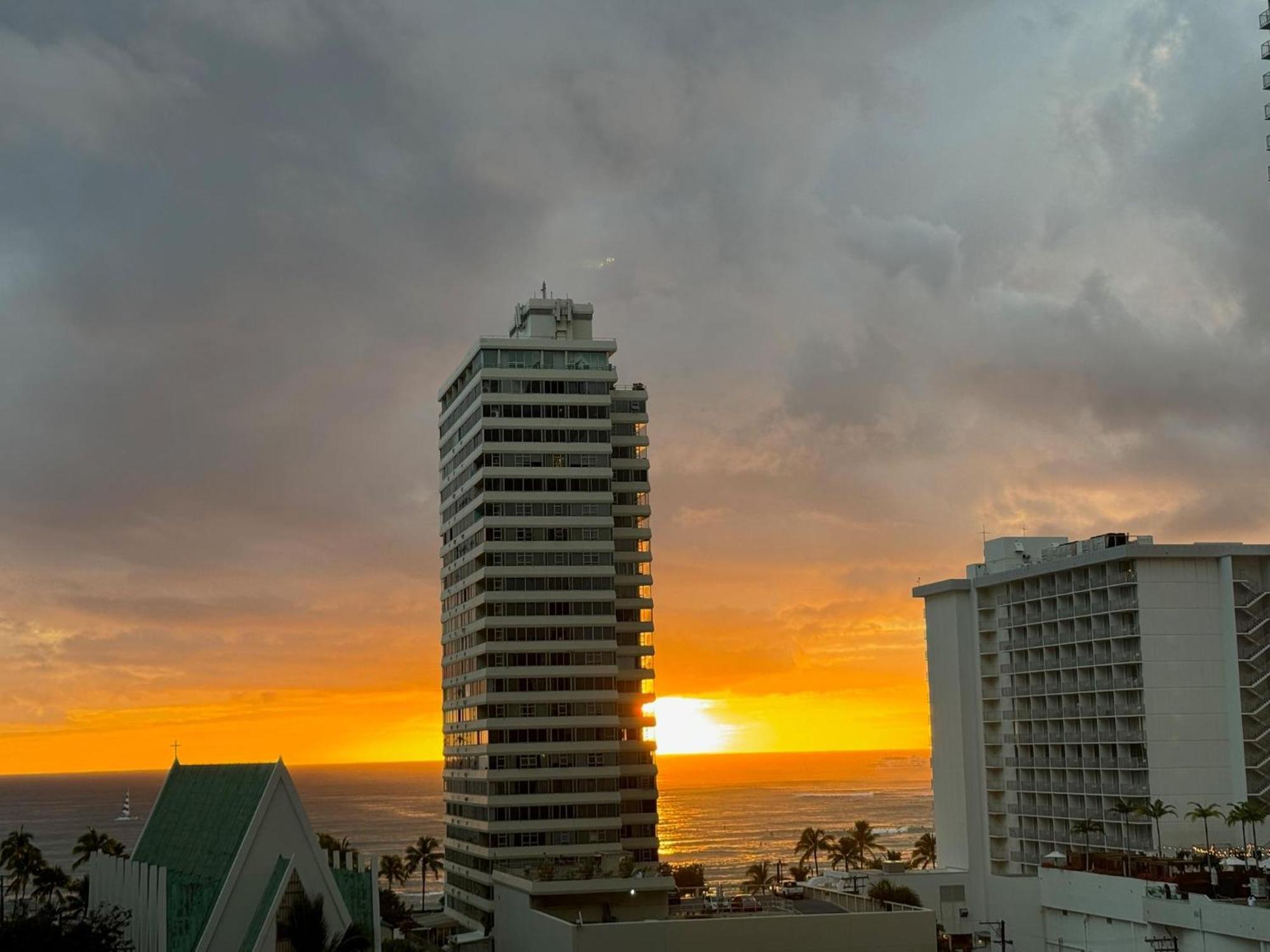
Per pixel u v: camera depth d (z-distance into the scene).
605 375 165.12
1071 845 147.12
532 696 157.50
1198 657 137.62
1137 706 138.75
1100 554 142.12
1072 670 149.25
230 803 102.44
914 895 143.88
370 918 100.88
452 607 177.25
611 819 156.62
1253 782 134.38
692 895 153.38
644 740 164.75
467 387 171.38
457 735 172.25
